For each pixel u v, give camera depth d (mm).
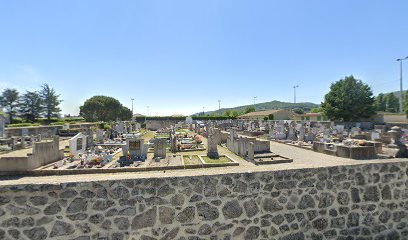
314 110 78062
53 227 3166
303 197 3820
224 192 3570
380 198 4117
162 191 3404
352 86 38688
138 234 3322
